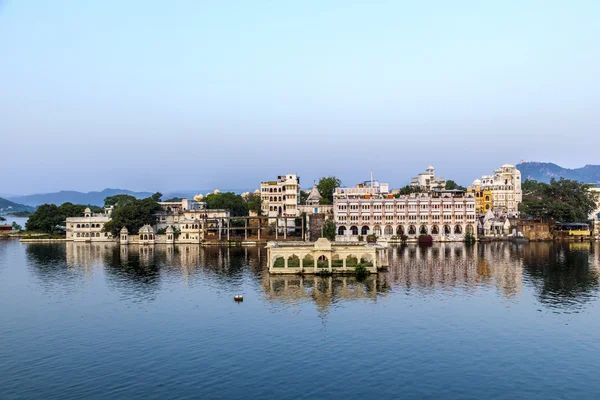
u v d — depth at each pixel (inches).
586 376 2851.9
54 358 3147.1
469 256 7273.6
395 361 3058.6
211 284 5241.1
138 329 3693.4
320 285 5113.2
